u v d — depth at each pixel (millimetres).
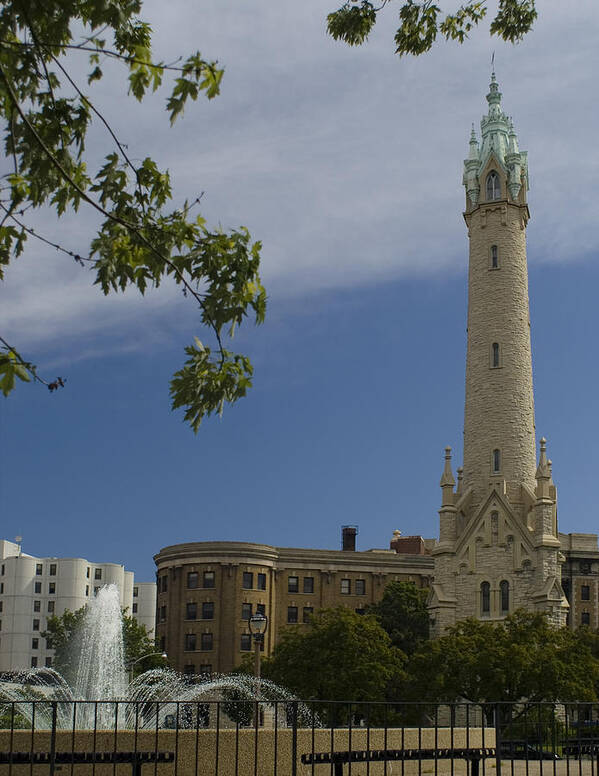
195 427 16750
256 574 108812
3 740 25391
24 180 15734
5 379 13820
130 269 16516
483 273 90250
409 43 25031
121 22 14594
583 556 115062
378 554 113812
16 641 158500
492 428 86312
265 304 16578
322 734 28703
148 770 25922
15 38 15242
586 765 35312
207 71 14812
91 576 170000
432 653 69125
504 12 24938
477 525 84188
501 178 91438
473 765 25953
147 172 16594
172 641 108125
